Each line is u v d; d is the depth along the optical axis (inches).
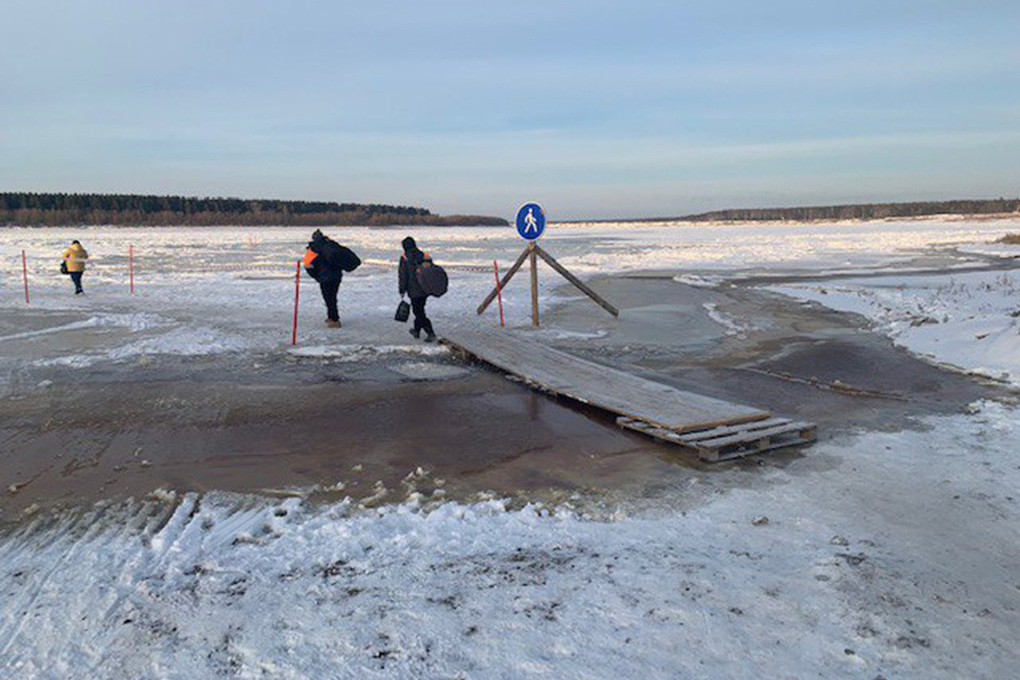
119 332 520.4
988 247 1707.7
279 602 146.6
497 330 500.1
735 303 708.0
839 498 203.8
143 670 124.4
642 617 138.1
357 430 279.6
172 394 336.2
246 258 1529.3
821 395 335.6
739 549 170.2
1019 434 263.4
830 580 152.0
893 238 2389.3
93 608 145.1
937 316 557.6
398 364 410.0
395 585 153.3
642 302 716.0
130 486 219.3
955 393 335.0
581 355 445.7
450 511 196.7
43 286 885.8
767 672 121.0
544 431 277.4
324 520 192.4
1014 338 405.7
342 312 642.2
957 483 213.5
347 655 127.1
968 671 120.6
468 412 306.2
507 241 2586.1
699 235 3184.1
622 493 211.5
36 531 186.5
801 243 2165.4
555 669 122.0
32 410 306.8
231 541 178.9
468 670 122.3
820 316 616.7
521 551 171.2
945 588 148.7
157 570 162.6
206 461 242.8
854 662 123.3
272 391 343.6
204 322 573.9
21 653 130.2
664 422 260.7
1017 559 163.5
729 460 240.7
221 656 128.0
